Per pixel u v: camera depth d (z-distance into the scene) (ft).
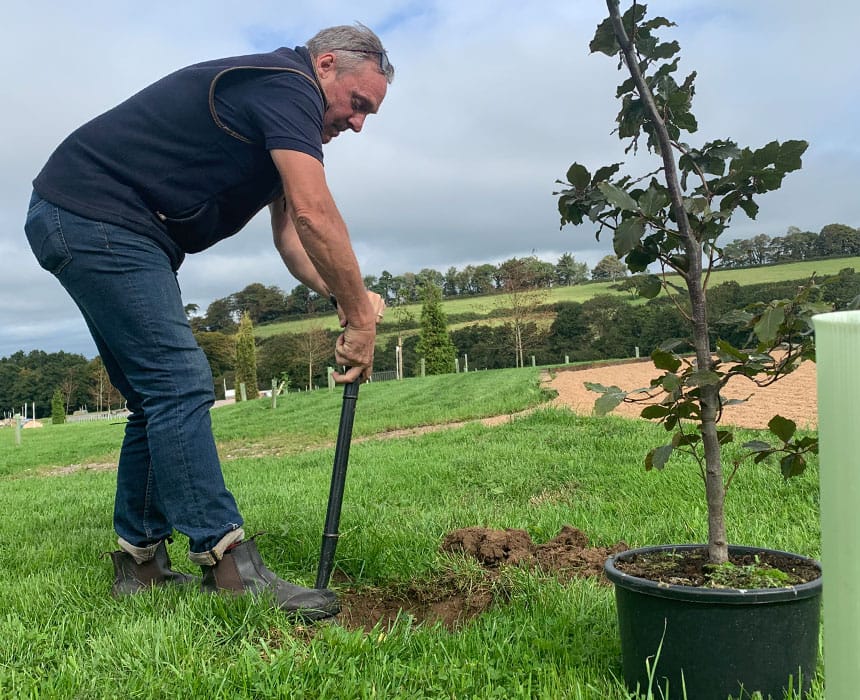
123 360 8.27
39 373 296.92
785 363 5.90
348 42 8.34
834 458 3.29
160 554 9.37
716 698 5.29
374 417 52.70
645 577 6.02
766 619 5.23
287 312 341.82
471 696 5.84
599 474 18.22
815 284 5.57
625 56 6.48
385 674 6.15
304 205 7.66
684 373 6.21
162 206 8.22
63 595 8.89
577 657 6.41
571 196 7.00
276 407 79.46
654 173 6.73
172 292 8.36
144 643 6.75
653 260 6.71
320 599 7.98
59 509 19.48
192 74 8.05
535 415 33.55
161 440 8.12
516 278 176.76
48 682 6.15
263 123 7.76
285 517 13.37
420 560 9.67
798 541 10.31
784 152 6.06
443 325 168.04
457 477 19.58
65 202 8.00
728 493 14.30
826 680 3.38
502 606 8.16
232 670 6.18
